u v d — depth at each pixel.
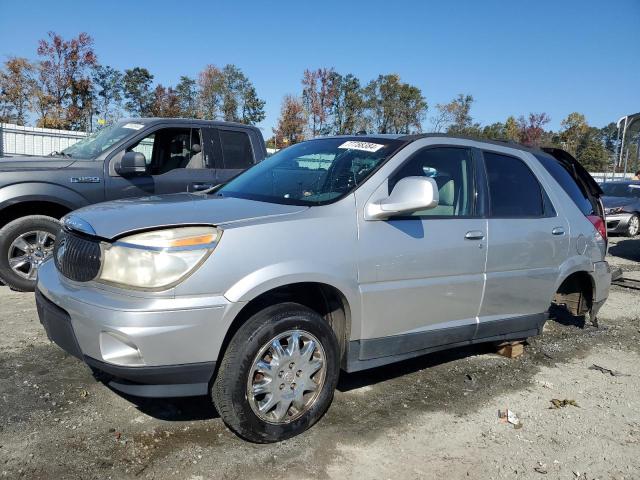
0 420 3.33
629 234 15.02
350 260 3.40
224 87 48.62
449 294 3.96
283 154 4.64
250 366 3.06
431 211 3.95
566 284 5.55
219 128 7.30
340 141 4.33
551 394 4.28
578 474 3.18
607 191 16.16
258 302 3.24
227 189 4.26
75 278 3.11
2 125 20.97
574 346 5.49
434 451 3.32
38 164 6.07
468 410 3.90
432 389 4.22
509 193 4.53
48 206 6.25
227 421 3.10
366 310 3.52
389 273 3.58
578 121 56.47
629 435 3.67
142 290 2.83
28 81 35.50
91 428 3.31
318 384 3.38
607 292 5.52
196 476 2.91
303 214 3.33
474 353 5.11
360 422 3.61
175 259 2.86
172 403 3.67
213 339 2.91
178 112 46.22
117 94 46.84
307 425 3.36
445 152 4.17
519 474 3.14
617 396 4.30
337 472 3.04
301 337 3.27
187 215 3.10
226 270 2.94
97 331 2.83
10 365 4.12
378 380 4.32
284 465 3.06
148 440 3.21
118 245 2.93
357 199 3.54
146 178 6.62
